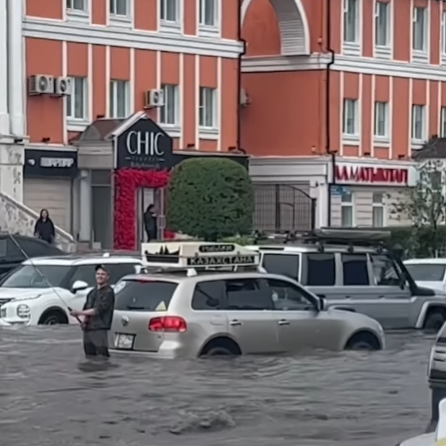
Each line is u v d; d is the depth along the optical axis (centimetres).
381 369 2791
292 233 4056
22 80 6431
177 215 6669
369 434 2023
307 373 2705
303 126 8156
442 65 8969
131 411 2222
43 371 2727
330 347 2986
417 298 3644
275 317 2884
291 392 2456
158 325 2758
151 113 7106
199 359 2759
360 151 8356
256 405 2300
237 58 7612
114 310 2845
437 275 4506
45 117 6544
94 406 2275
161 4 7175
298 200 8125
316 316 2959
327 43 8119
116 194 6638
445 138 8812
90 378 2609
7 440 1961
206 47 7412
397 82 8644
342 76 8238
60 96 6569
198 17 7369
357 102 8344
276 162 8194
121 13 6956
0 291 3734
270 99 8238
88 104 6756
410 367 2839
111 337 2841
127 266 3925
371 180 8369
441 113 8962
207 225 6625
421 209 6812
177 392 2430
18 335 3431
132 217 6681
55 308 3712
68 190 6662
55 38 6594
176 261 2867
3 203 6162
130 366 2755
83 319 2867
